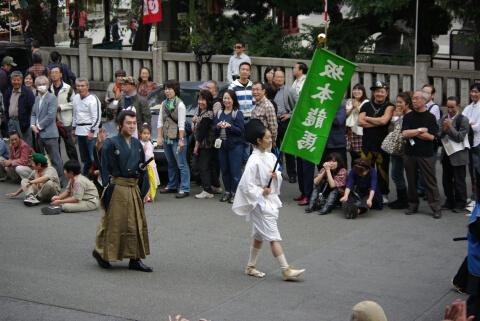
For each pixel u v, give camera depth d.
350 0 14.09
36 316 6.00
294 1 15.39
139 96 10.75
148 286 6.79
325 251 7.94
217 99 10.76
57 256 7.71
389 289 6.69
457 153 9.28
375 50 18.38
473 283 5.34
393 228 8.80
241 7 18.20
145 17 14.91
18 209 9.73
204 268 7.37
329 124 7.21
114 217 7.04
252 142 6.92
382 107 9.67
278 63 14.97
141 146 7.18
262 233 6.86
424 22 15.17
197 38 17.61
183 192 10.52
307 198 10.06
